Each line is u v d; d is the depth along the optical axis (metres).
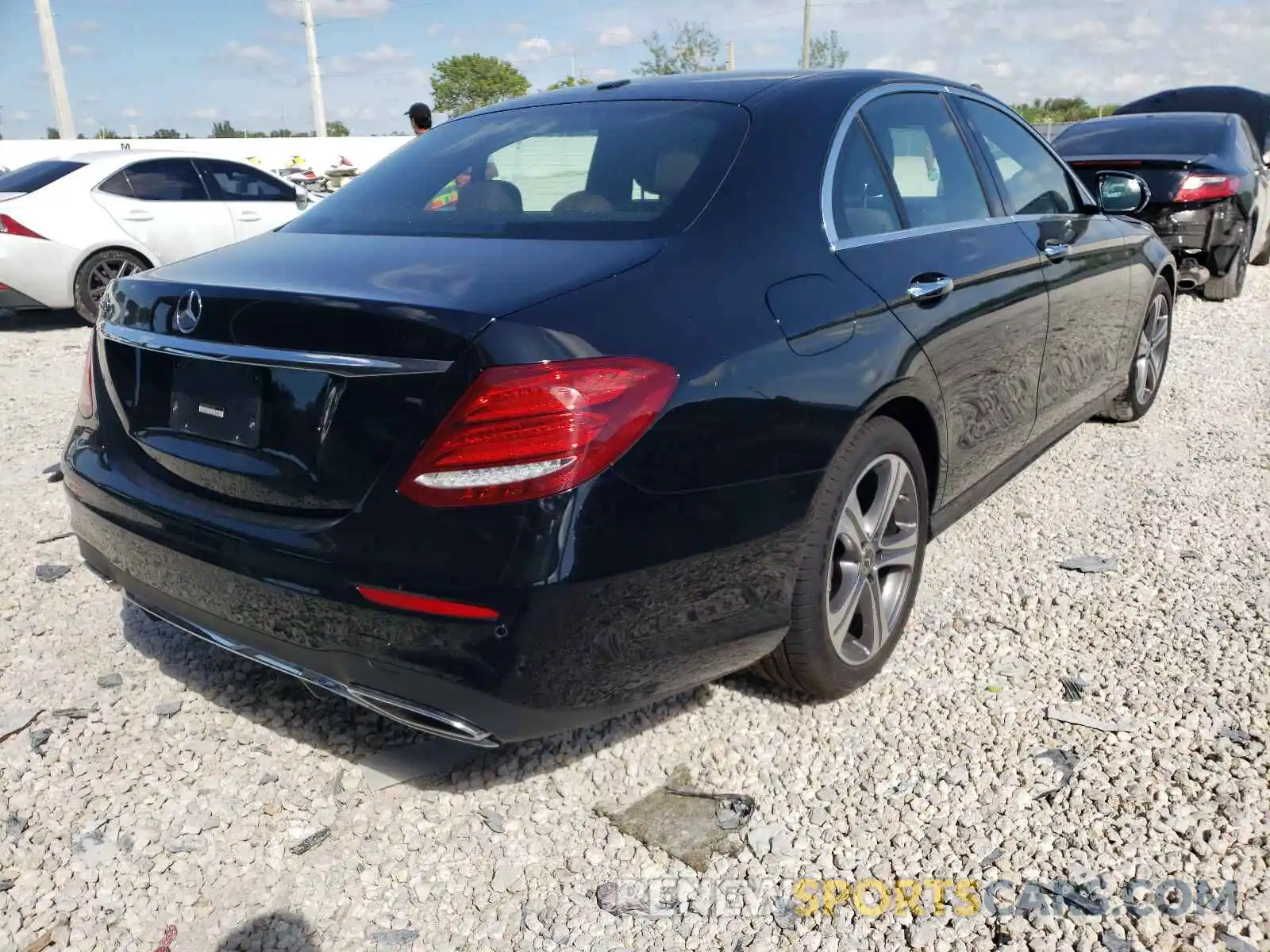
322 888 2.25
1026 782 2.49
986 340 3.14
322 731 2.81
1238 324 7.84
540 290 2.08
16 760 2.68
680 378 2.09
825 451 2.41
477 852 2.35
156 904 2.21
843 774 2.56
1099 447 4.96
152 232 9.28
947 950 2.03
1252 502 4.21
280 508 2.19
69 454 2.73
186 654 3.20
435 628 1.99
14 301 8.74
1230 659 2.99
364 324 2.04
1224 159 8.07
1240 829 2.29
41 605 3.50
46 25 30.38
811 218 2.63
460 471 1.94
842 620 2.71
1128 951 1.99
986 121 3.71
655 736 2.74
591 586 1.98
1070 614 3.30
